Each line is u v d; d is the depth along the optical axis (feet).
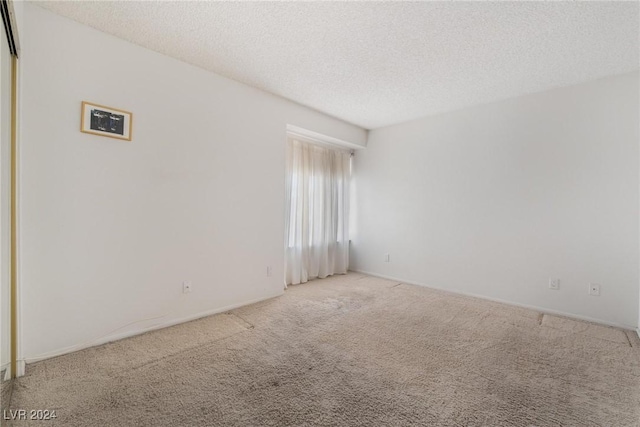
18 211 5.87
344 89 10.16
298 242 13.17
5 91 5.19
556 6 5.79
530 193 10.26
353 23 6.50
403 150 13.87
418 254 13.25
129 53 7.39
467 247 11.78
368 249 15.25
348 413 4.90
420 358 6.72
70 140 6.57
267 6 5.99
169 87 8.11
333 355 6.81
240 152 9.85
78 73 6.65
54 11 6.29
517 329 8.42
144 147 7.69
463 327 8.52
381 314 9.49
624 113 8.63
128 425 4.55
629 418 4.84
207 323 8.55
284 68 8.72
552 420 4.79
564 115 9.59
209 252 9.14
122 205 7.36
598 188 9.02
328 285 13.00
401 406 5.09
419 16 6.20
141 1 5.93
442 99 10.92
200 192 8.86
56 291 6.48
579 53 7.56
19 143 5.86
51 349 6.45
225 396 5.28
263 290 10.77
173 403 5.07
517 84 9.51
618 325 8.72
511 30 6.63
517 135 10.53
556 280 9.77
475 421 4.75
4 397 5.05
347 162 15.70
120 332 7.41
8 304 5.57
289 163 12.78
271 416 4.81
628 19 6.13
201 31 6.93
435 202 12.73
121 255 7.38
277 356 6.72
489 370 6.25
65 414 4.74
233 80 9.55
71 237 6.64
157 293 8.05
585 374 6.12
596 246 9.07
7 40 5.09
